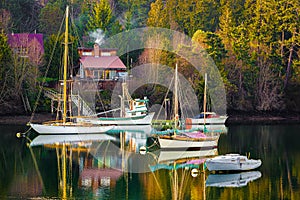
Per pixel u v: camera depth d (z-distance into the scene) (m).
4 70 111.94
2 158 73.00
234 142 87.44
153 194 56.16
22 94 113.00
